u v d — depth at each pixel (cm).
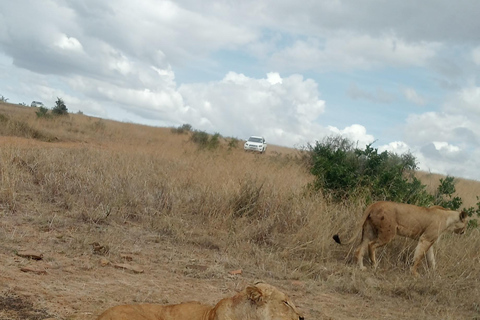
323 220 1068
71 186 1104
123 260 775
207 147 2505
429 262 990
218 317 439
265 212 1115
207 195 1172
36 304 552
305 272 866
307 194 1221
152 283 693
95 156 1476
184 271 770
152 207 1095
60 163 1287
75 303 573
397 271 970
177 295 660
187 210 1112
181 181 1291
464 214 1003
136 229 957
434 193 1319
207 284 730
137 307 450
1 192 973
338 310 707
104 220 960
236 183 1258
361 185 1284
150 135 3403
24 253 706
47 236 818
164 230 978
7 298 554
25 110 4250
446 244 1044
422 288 838
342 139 2092
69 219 930
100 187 1098
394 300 796
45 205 992
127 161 1412
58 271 676
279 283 794
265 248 980
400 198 1209
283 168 1655
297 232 1030
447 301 812
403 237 1055
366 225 998
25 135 2228
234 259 870
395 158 1598
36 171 1187
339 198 1241
